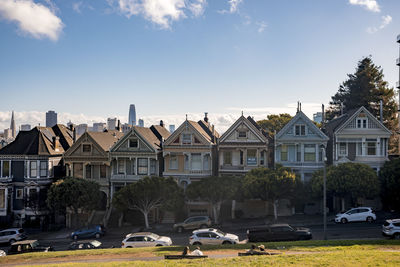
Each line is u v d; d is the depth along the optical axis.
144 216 45.97
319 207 45.53
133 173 49.59
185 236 37.19
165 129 62.41
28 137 51.25
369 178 38.62
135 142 49.09
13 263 25.03
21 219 48.59
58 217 49.78
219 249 25.88
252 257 20.77
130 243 30.06
